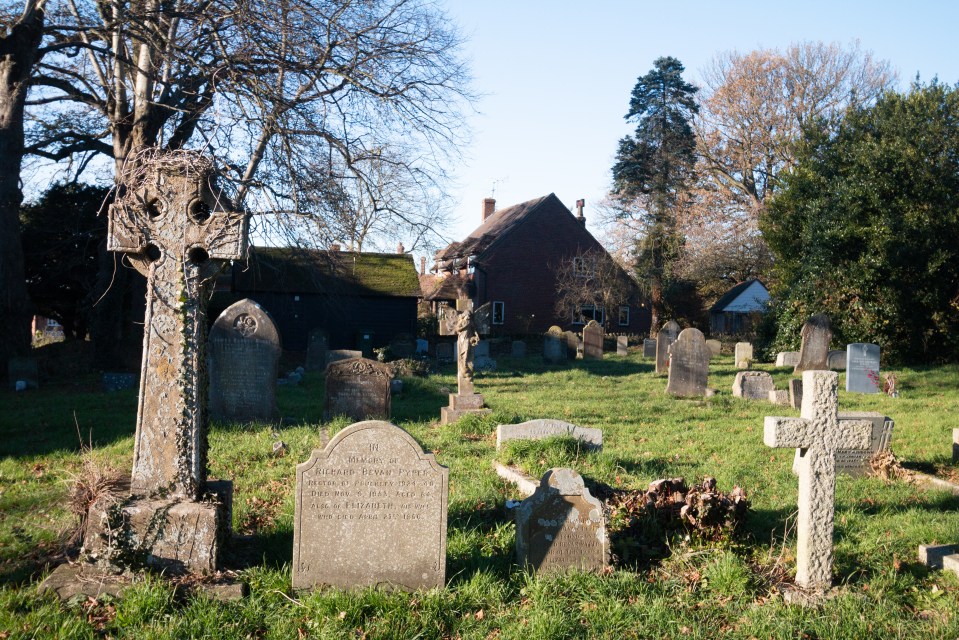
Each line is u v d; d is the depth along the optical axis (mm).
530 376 26703
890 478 10602
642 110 55812
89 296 25703
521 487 8961
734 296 54188
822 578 6281
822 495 6293
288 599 5699
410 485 6008
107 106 24391
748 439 13391
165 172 6293
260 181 19609
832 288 30375
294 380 22844
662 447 12516
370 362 15031
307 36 20609
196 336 6270
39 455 11023
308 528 5918
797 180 31734
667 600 5984
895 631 5625
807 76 47844
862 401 19453
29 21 20766
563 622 5453
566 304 51656
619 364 33375
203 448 6324
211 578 5855
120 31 19625
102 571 5781
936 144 28891
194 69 21859
